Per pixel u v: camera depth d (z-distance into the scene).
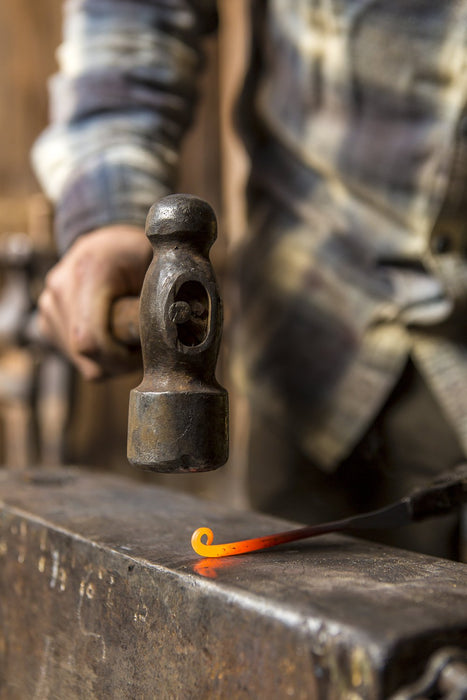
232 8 3.18
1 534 0.95
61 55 1.37
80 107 1.28
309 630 0.60
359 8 1.24
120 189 1.17
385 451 1.39
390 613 0.61
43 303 1.13
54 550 0.86
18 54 3.58
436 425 1.34
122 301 1.01
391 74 1.24
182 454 0.73
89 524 0.87
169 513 0.93
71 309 1.05
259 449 1.48
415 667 0.58
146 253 1.07
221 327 0.77
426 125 1.23
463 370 1.28
